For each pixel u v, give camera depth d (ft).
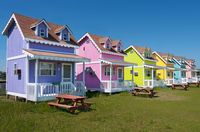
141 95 85.15
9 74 76.79
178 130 35.86
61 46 77.15
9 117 40.93
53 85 64.49
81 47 105.29
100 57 97.91
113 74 106.22
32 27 72.08
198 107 57.98
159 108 56.03
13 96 74.18
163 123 40.11
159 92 99.91
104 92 91.86
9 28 77.87
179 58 185.98
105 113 47.96
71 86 70.33
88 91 96.07
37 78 62.13
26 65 65.77
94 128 35.83
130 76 132.87
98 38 107.14
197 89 118.11
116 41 112.27
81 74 103.35
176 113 49.75
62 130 34.19
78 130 34.42
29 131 33.12
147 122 40.65
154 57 151.02
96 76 97.60
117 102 65.10
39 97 60.23
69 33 81.82
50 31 79.05
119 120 41.75
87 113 47.60
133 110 52.44
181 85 114.42
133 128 36.40
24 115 43.88
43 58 62.13
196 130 35.99
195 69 204.13
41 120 40.14
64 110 49.88
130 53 134.82
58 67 75.15
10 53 77.00
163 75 154.10
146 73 133.08
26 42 67.31
